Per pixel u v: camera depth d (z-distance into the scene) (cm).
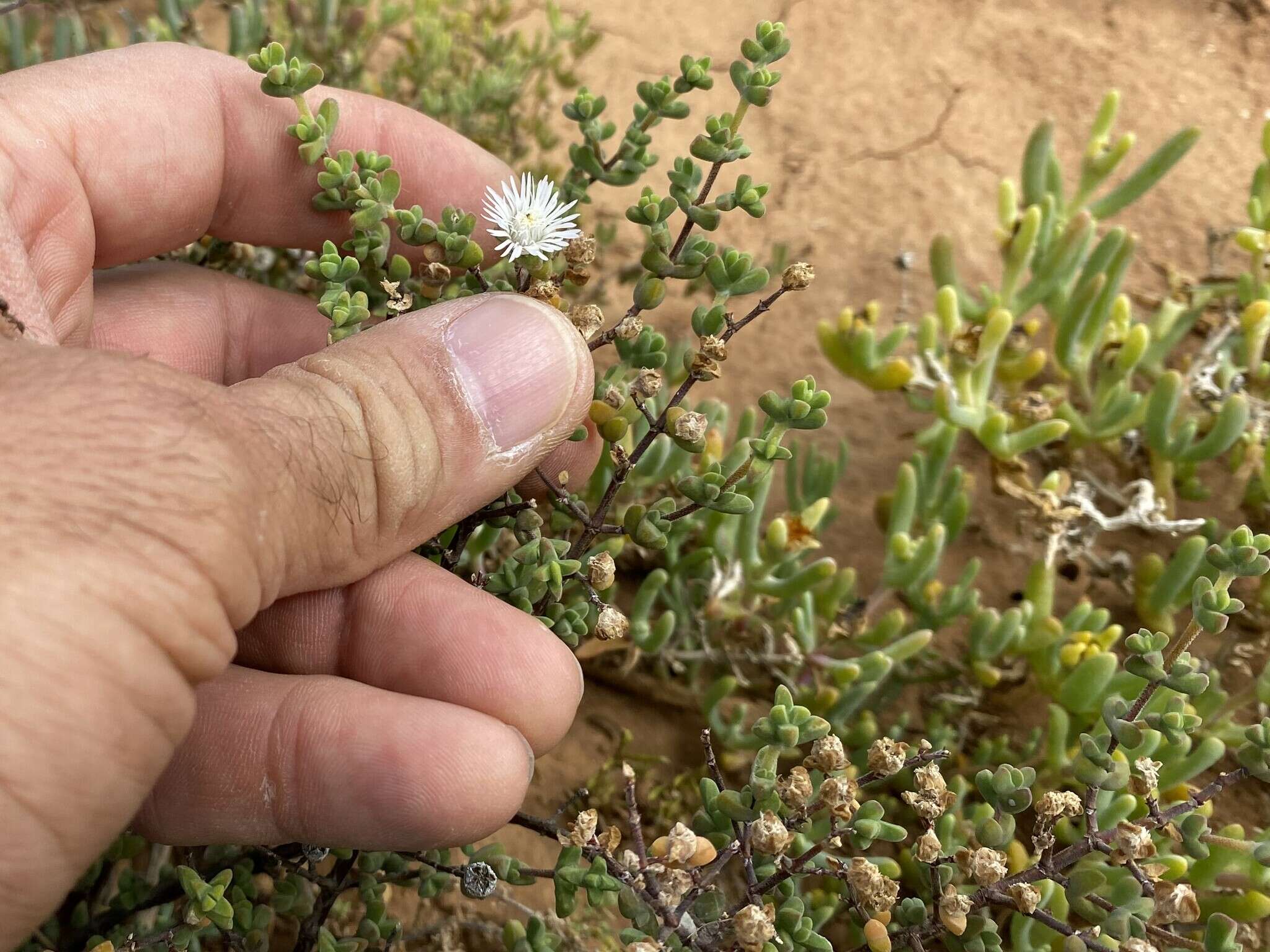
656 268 15
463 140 19
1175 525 23
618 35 39
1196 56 38
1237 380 25
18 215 15
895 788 21
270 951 19
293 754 13
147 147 17
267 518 11
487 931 19
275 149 18
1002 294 25
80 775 9
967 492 24
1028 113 36
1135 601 24
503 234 15
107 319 18
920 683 22
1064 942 17
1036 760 21
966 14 40
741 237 33
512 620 14
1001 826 13
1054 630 20
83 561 9
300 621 14
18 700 9
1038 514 23
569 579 16
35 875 10
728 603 22
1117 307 25
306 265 15
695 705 23
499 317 13
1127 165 34
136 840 16
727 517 22
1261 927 19
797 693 21
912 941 13
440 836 13
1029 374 25
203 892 13
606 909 20
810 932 13
